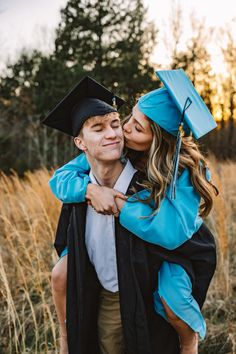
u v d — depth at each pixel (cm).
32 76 2219
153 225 172
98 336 213
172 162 182
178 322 187
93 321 207
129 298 185
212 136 2642
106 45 2106
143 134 188
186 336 194
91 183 190
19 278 375
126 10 2111
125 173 192
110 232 193
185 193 182
